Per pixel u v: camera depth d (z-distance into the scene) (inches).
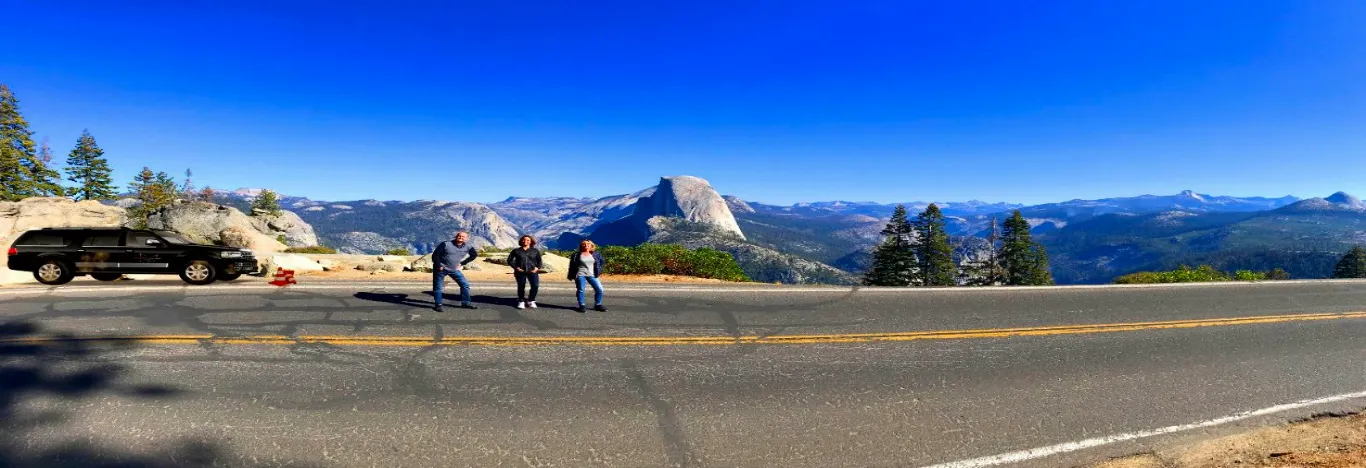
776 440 193.5
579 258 390.9
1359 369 294.7
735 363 277.6
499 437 189.3
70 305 379.2
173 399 210.7
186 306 379.6
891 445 192.5
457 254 380.5
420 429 193.0
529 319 361.1
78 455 166.9
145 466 162.9
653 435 194.5
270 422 194.2
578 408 215.0
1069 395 244.8
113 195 2770.7
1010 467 180.1
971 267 2370.8
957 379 262.2
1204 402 240.8
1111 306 460.4
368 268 735.1
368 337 305.6
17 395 209.2
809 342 322.0
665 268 770.2
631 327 347.3
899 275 2176.4
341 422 196.1
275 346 283.9
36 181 2203.5
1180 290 562.3
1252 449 197.9
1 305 377.4
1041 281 2260.1
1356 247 3009.4
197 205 2000.5
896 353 303.1
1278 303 496.7
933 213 2156.7
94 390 217.0
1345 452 195.6
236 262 540.7
